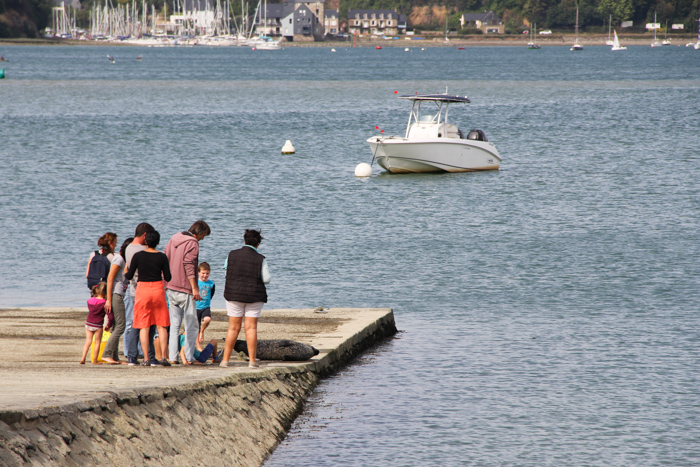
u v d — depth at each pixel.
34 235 96.12
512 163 163.50
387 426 41.34
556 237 96.19
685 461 37.25
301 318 60.06
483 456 37.69
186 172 149.88
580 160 165.75
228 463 34.59
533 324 62.16
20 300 69.19
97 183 135.25
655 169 150.88
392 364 52.31
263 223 104.69
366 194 127.62
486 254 87.56
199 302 47.47
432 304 68.88
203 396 37.59
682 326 61.12
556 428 41.06
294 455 37.69
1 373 40.72
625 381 48.41
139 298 43.94
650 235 96.75
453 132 151.75
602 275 78.38
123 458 29.97
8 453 25.72
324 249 90.19
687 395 45.94
